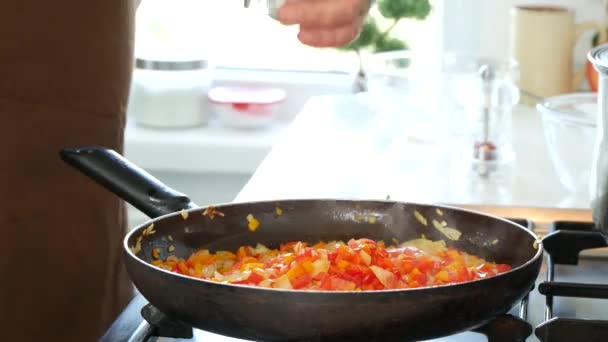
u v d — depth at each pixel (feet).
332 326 2.04
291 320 2.05
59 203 4.06
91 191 4.06
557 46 5.98
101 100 4.02
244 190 4.02
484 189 4.30
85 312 4.16
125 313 2.52
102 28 3.95
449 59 5.90
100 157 2.86
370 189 4.19
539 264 2.34
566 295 2.64
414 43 6.81
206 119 6.98
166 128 6.80
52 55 3.95
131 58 4.08
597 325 2.30
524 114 5.95
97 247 4.10
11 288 4.08
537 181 4.46
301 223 2.95
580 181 4.20
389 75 5.62
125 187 2.81
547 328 2.32
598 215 2.89
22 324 4.12
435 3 6.71
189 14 7.20
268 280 2.35
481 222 2.80
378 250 2.47
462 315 2.11
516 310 2.64
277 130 6.87
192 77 6.77
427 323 2.07
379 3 6.73
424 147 5.16
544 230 3.43
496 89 4.73
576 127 4.14
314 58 7.33
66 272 4.11
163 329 2.38
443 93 5.49
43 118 4.00
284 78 7.23
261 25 7.32
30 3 3.90
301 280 2.32
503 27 6.59
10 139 4.00
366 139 5.29
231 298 2.07
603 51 2.96
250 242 2.89
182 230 2.77
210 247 2.82
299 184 4.18
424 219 2.90
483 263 2.70
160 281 2.19
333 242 2.92
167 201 2.80
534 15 5.97
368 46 6.81
